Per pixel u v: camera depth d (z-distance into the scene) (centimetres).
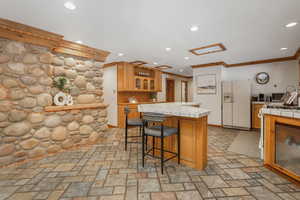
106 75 554
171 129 227
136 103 528
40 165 232
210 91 527
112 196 161
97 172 211
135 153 281
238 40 301
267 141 221
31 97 250
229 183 184
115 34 272
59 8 190
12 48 232
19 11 197
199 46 338
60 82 289
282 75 471
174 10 195
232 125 486
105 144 333
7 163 227
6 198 158
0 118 222
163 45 332
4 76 226
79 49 325
